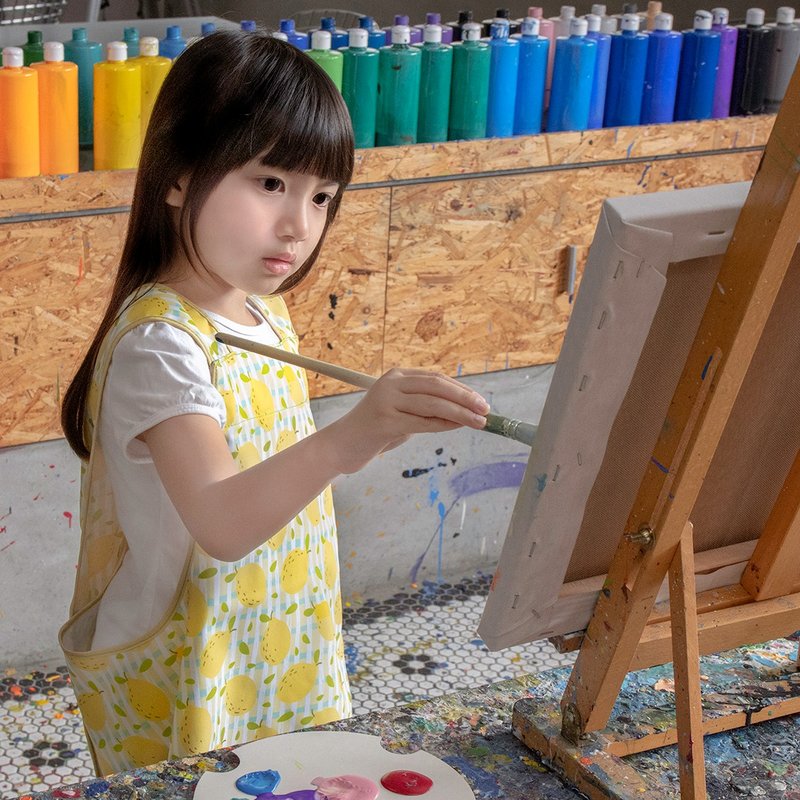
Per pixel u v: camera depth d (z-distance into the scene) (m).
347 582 2.54
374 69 2.20
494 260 2.44
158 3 2.61
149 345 1.05
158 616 1.14
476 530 2.66
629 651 0.92
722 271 0.79
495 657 2.37
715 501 0.99
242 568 1.16
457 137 2.33
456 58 2.29
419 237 2.33
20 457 2.09
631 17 2.46
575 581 0.94
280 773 0.94
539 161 2.39
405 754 0.97
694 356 0.82
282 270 1.05
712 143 2.58
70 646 1.21
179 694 1.15
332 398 2.36
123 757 1.21
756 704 1.04
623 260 0.74
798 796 0.96
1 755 2.00
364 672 2.29
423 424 0.88
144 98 2.01
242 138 0.99
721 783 0.97
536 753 0.98
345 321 2.32
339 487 2.45
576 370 0.77
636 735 0.97
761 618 1.03
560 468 0.82
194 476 0.99
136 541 1.13
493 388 2.56
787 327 0.88
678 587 0.88
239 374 1.14
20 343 2.01
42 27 2.26
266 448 1.16
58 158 1.96
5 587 2.16
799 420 0.96
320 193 1.06
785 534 1.00
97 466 1.12
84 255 2.01
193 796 0.91
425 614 2.50
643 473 0.90
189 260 1.09
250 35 1.04
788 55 2.59
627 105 2.48
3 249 1.94
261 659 1.20
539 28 2.45
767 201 0.75
